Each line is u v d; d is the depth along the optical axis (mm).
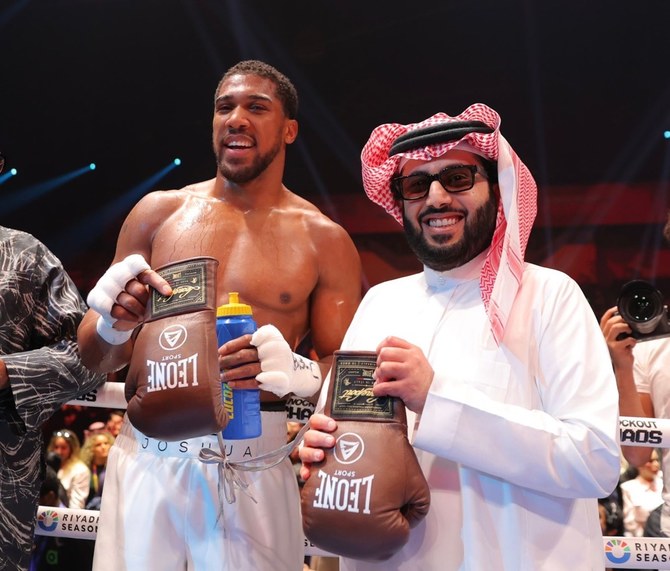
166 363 1573
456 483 1627
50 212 9555
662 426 2150
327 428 1535
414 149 1732
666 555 2158
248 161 2160
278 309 2119
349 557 1509
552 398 1607
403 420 1549
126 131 9250
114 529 1977
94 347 1978
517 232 1655
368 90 8922
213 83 8945
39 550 5113
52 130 9234
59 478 5328
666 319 2266
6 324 2189
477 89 8766
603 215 9031
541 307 1671
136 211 2242
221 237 2148
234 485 1929
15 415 2107
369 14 8344
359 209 9383
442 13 8328
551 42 8359
